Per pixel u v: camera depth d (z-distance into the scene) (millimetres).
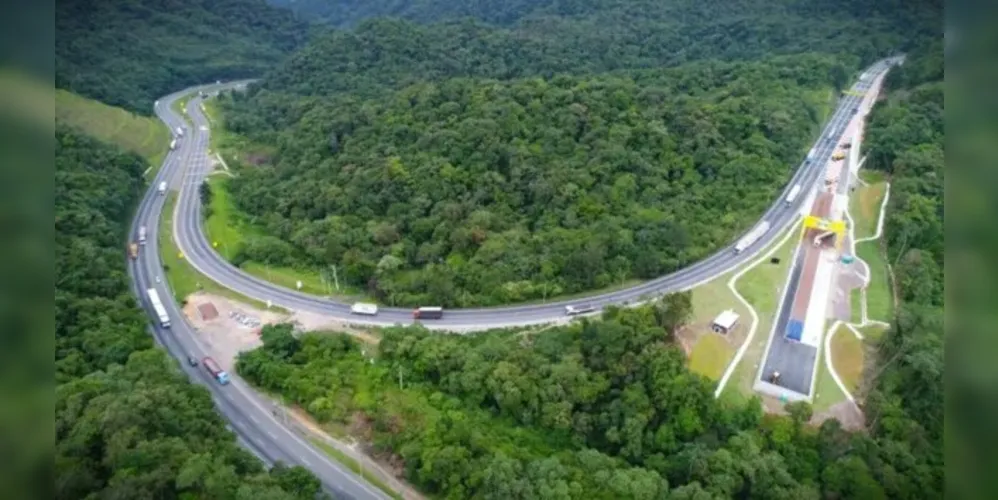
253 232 198625
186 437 106688
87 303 143375
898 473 107812
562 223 176250
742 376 132625
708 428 121062
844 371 133500
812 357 136750
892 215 172375
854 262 166250
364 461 117812
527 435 123875
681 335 142500
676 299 139750
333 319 156875
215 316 158750
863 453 111000
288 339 142750
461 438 115562
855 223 182125
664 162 195500
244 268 178250
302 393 128625
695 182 190375
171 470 95312
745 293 156125
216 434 112938
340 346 143000
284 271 176125
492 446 116625
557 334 142250
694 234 172250
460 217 180875
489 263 164625
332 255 175625
